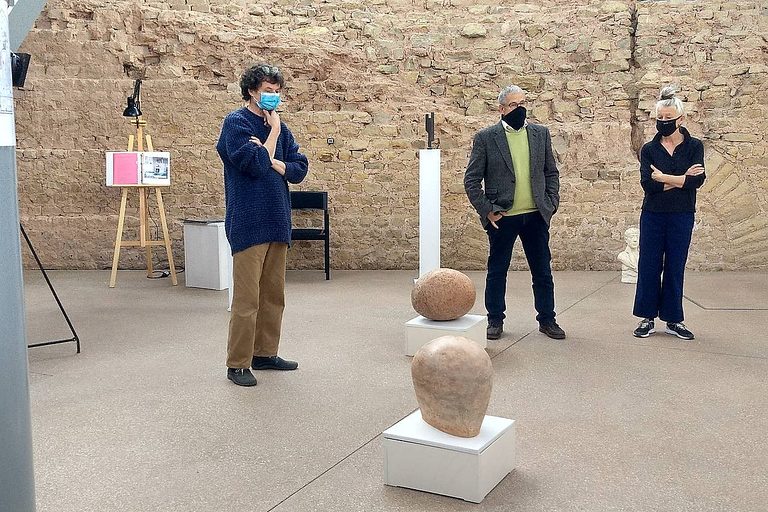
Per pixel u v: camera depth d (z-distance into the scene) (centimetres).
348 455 311
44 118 915
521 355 473
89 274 876
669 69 873
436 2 929
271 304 441
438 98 916
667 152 495
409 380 425
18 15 412
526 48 902
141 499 270
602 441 323
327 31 925
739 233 855
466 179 507
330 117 905
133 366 461
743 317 589
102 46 907
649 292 513
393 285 782
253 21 930
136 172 791
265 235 406
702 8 870
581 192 880
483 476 265
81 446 325
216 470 296
